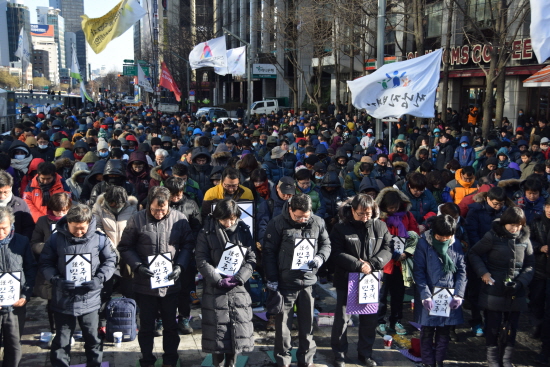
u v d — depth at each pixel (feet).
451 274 17.88
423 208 22.91
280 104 158.51
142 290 16.92
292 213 17.20
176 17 193.47
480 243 18.33
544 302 20.43
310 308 17.84
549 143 38.91
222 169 23.30
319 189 24.21
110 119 64.90
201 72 202.69
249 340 16.84
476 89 88.12
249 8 195.83
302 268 17.22
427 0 88.74
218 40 74.90
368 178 23.45
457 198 25.66
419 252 18.04
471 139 53.67
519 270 17.92
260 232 20.11
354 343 20.43
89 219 15.88
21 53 108.17
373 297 18.01
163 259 16.75
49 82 382.01
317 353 19.51
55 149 37.91
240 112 123.54
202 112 127.95
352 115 95.30
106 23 42.70
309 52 145.89
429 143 48.49
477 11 79.10
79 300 16.06
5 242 15.71
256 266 22.45
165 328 17.44
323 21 95.45
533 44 26.11
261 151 39.70
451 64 82.43
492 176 30.35
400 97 32.45
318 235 17.79
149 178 26.32
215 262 17.02
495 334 18.25
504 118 71.72
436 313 17.57
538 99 77.20
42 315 22.45
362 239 18.04
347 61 105.40
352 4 70.33
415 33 62.28
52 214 18.24
